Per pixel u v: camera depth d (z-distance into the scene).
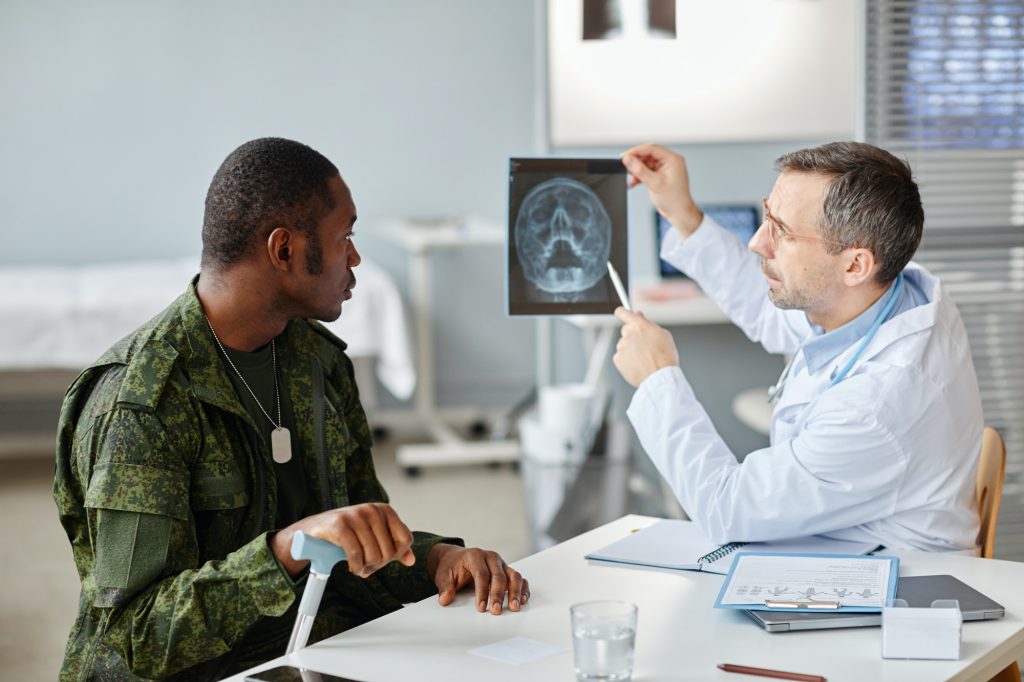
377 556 1.25
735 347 3.79
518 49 5.48
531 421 3.52
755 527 1.57
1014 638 1.25
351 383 1.74
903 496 1.59
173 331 1.46
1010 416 2.87
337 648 1.25
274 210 1.45
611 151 3.59
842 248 1.58
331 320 1.55
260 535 1.36
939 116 2.74
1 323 4.37
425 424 5.26
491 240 4.71
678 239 2.16
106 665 1.43
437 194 5.51
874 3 2.68
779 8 3.09
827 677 1.14
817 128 3.15
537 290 1.79
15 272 5.06
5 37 5.11
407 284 5.53
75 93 5.18
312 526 1.28
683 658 1.20
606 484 3.35
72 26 5.15
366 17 5.35
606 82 3.10
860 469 1.55
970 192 2.78
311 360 1.63
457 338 5.58
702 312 3.49
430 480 4.74
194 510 1.44
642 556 1.55
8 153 5.16
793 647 1.22
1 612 3.25
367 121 5.41
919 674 1.15
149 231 5.32
